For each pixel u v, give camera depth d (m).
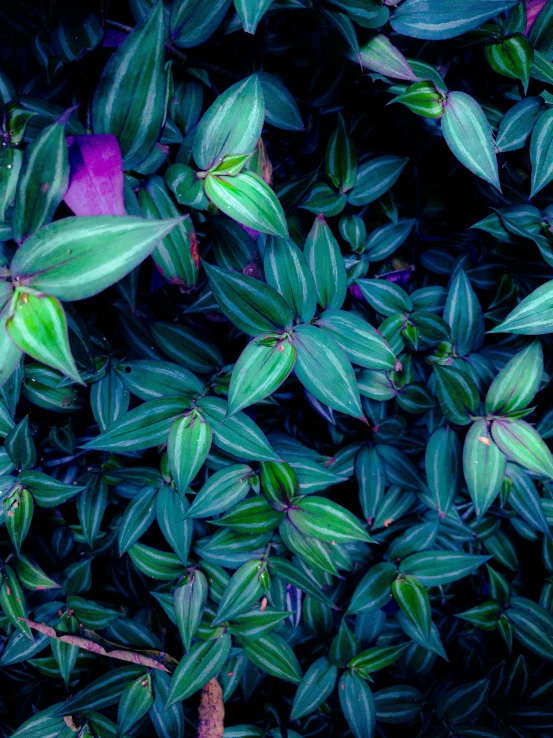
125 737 0.45
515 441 0.40
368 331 0.38
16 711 0.50
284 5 0.36
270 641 0.44
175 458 0.38
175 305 0.41
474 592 0.49
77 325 0.36
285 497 0.40
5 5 0.35
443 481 0.42
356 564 0.47
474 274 0.44
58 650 0.44
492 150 0.37
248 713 0.48
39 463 0.43
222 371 0.41
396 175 0.41
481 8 0.36
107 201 0.31
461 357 0.43
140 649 0.44
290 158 0.42
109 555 0.47
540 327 0.36
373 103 0.41
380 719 0.47
